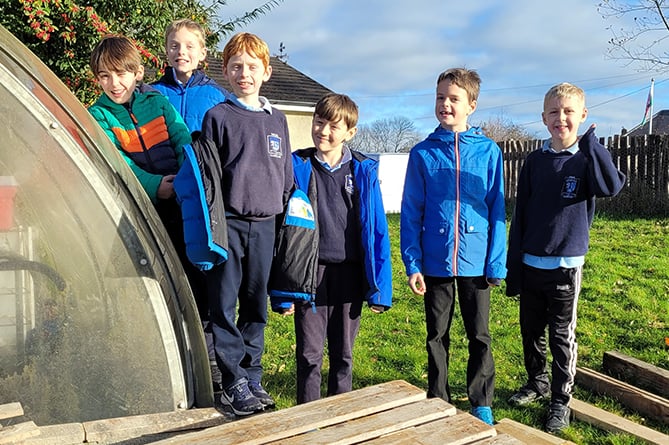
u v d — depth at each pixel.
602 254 8.55
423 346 5.37
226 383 2.58
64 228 2.01
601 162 3.50
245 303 2.79
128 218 2.13
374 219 3.16
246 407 2.50
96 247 2.06
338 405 2.13
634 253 8.61
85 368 2.05
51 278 2.00
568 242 3.69
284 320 6.14
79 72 8.01
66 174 2.01
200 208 2.42
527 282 3.92
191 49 3.29
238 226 2.62
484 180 3.49
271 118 2.76
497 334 5.57
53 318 2.00
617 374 4.52
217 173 2.48
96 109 2.87
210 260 2.43
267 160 2.67
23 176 1.95
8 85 1.92
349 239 3.15
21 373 1.96
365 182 3.18
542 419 3.91
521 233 3.94
